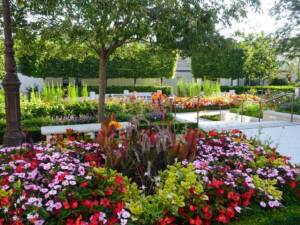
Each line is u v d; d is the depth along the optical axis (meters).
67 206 2.68
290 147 7.72
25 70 22.08
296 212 3.20
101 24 6.65
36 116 9.72
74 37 7.45
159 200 2.92
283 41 16.89
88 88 23.22
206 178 3.21
